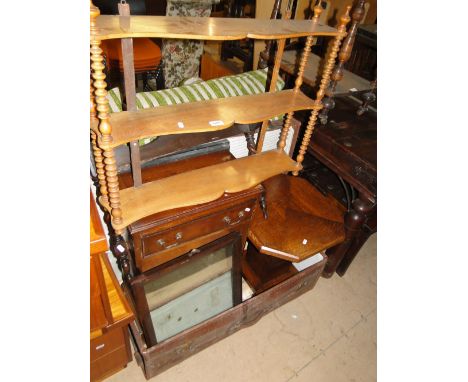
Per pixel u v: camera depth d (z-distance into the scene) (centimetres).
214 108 131
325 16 290
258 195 155
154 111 121
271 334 191
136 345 152
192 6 273
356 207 185
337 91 251
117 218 120
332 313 208
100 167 118
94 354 138
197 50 321
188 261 147
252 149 182
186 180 145
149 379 163
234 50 332
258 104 142
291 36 118
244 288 206
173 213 132
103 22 91
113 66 264
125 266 147
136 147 125
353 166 193
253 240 173
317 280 210
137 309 145
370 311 213
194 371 169
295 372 175
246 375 171
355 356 187
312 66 268
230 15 333
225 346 182
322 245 176
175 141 150
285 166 168
